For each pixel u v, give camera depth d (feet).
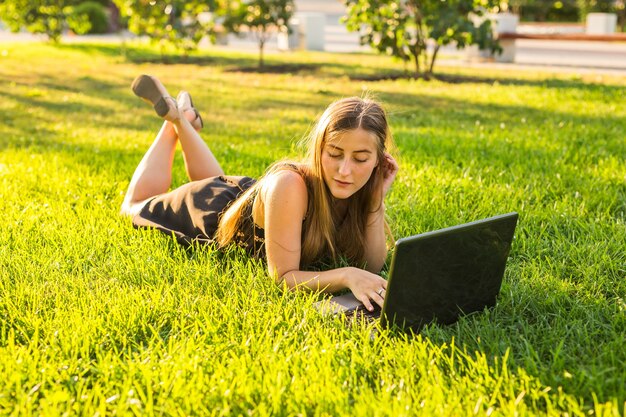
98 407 7.13
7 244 11.98
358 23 38.50
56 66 45.85
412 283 8.56
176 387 7.32
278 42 63.00
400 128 23.41
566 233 12.73
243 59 50.21
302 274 10.12
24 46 58.29
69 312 9.31
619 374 7.68
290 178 10.00
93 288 10.37
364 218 10.64
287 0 45.44
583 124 23.41
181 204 12.32
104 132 23.95
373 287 9.64
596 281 10.45
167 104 13.65
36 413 7.07
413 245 8.27
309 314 9.20
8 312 9.41
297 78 39.68
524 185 15.74
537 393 7.22
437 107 28.63
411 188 15.37
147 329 9.00
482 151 19.04
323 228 10.39
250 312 9.28
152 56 52.26
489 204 14.02
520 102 29.30
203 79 39.50
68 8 61.52
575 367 7.86
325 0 102.83
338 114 9.50
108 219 13.29
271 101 31.37
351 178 9.62
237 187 12.31
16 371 7.68
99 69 44.62
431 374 7.59
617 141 20.22
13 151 20.07
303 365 7.83
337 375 7.64
